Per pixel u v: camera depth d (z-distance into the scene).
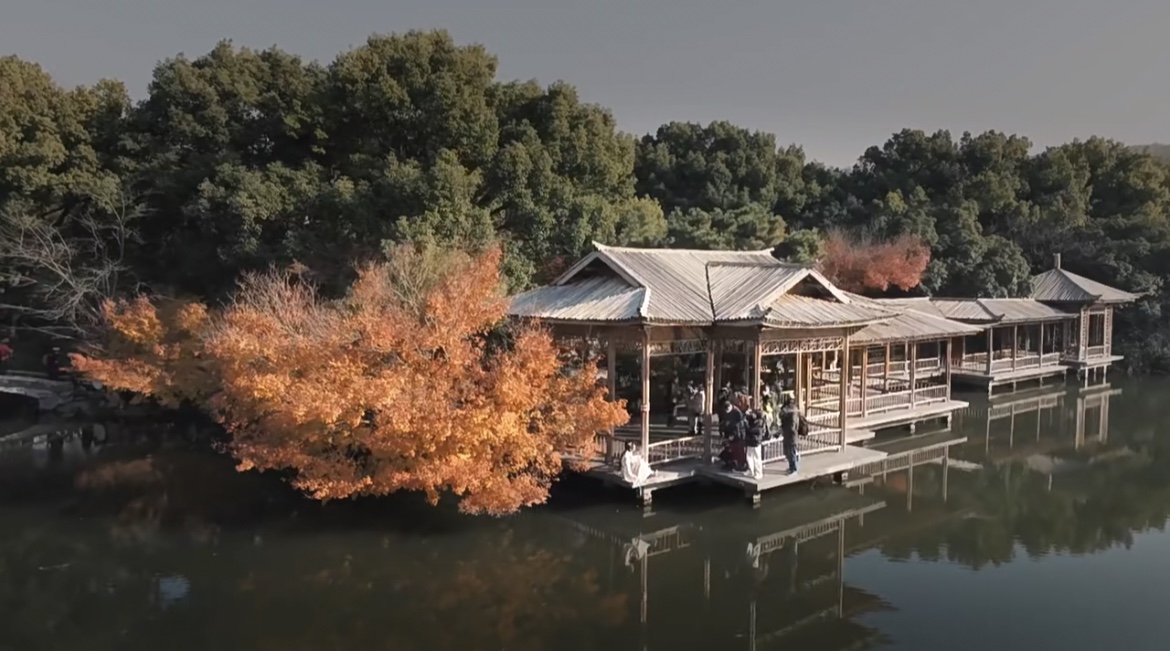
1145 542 20.14
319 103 34.59
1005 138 74.12
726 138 66.12
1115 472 27.50
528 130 34.72
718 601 16.27
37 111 35.12
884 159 73.69
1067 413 39.00
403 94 33.12
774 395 25.16
